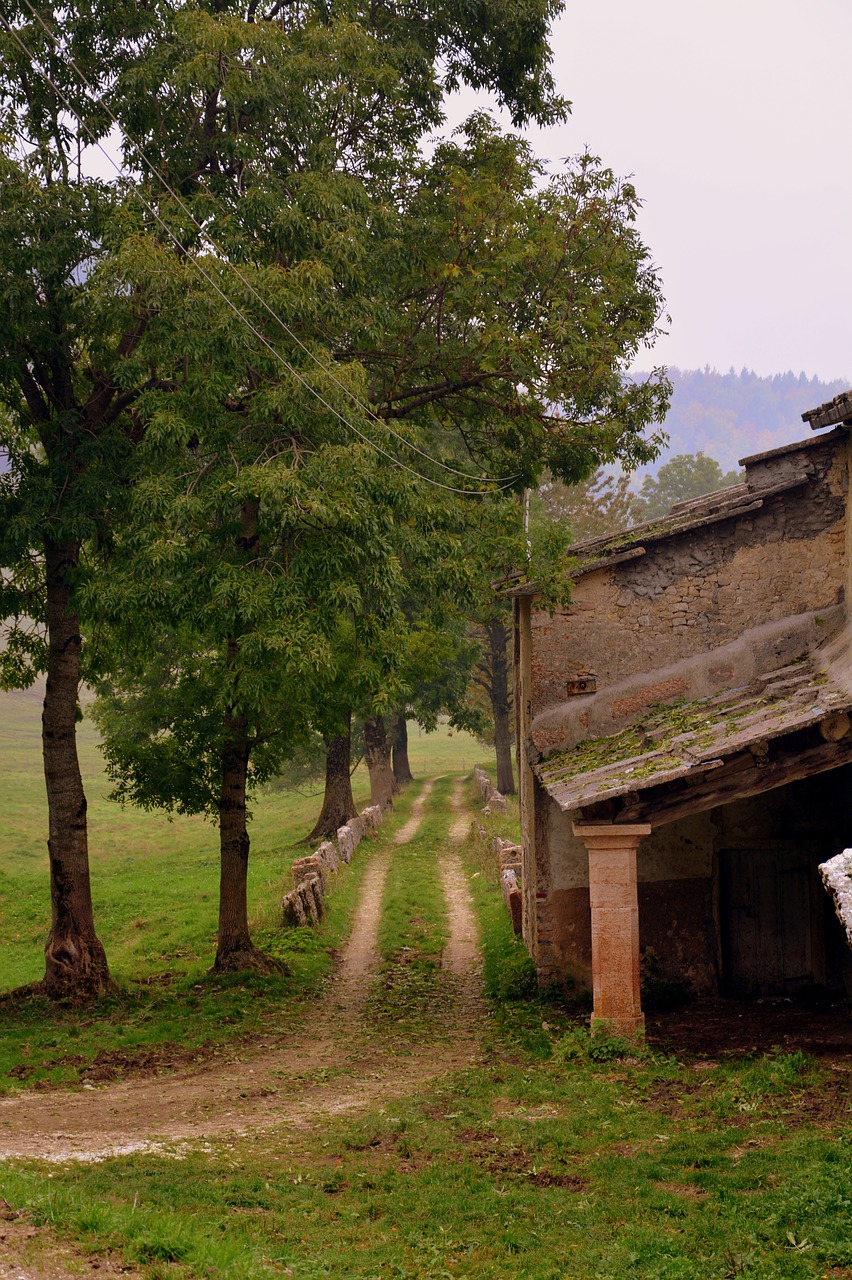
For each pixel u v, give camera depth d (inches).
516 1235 296.5
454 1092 444.8
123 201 563.5
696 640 622.5
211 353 548.7
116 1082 502.0
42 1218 260.5
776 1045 491.2
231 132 612.7
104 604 536.4
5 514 615.2
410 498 574.2
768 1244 276.5
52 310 595.8
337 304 592.1
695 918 618.2
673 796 498.3
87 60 599.5
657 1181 335.6
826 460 609.0
